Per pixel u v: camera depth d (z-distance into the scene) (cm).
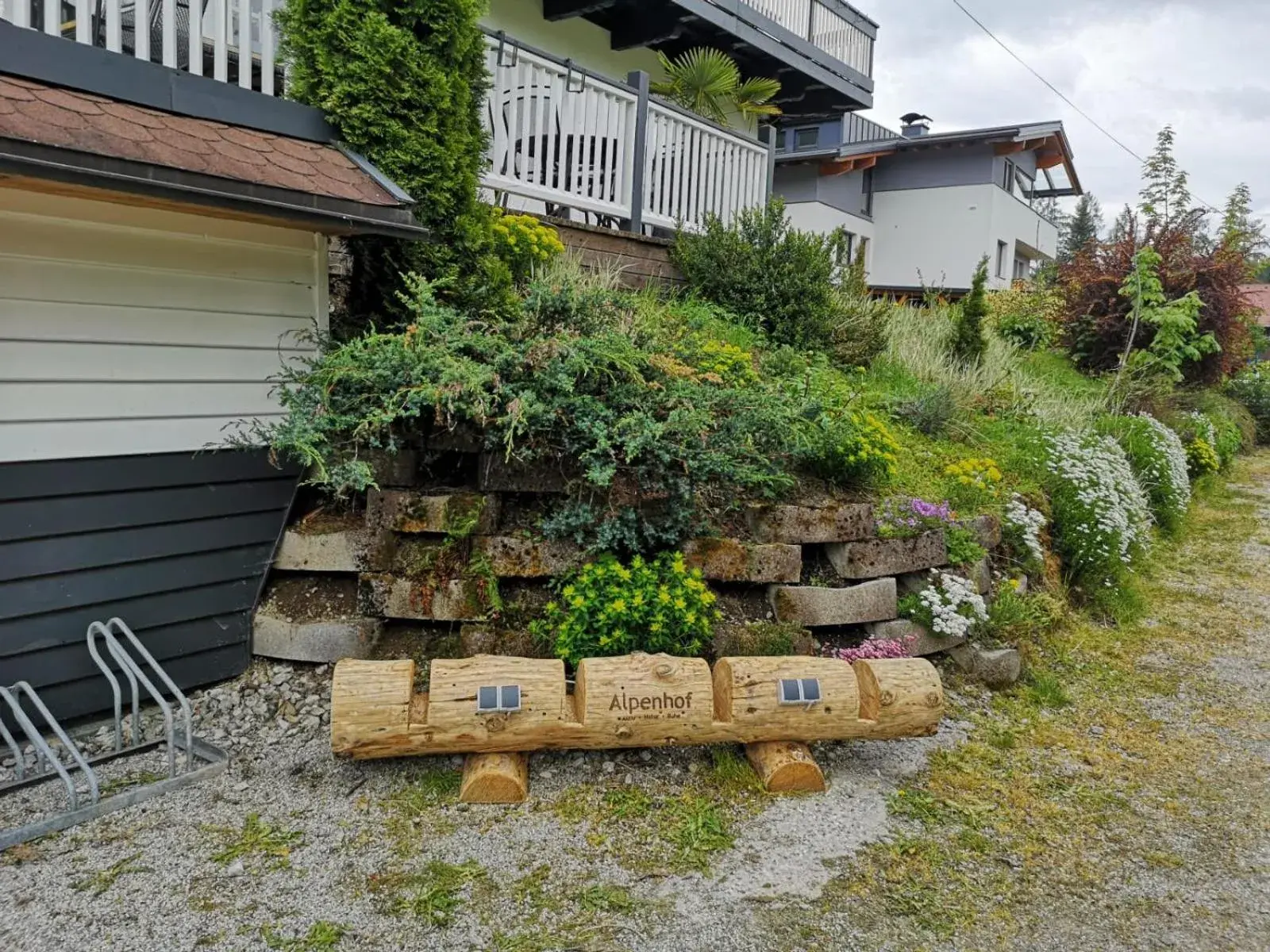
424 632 351
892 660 321
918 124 1981
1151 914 249
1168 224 1227
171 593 329
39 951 208
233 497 343
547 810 281
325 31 376
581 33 896
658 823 278
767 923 235
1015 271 2206
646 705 290
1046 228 2283
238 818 268
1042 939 235
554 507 362
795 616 373
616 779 300
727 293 654
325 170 342
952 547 436
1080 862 274
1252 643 505
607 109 648
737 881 252
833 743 342
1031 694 404
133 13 448
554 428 355
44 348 292
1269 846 289
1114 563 558
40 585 297
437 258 412
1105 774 335
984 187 1830
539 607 352
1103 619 527
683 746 314
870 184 1966
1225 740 372
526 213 576
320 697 334
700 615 340
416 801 281
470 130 431
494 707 276
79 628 308
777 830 279
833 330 678
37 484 294
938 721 316
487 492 354
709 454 358
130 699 322
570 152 674
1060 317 1223
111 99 315
